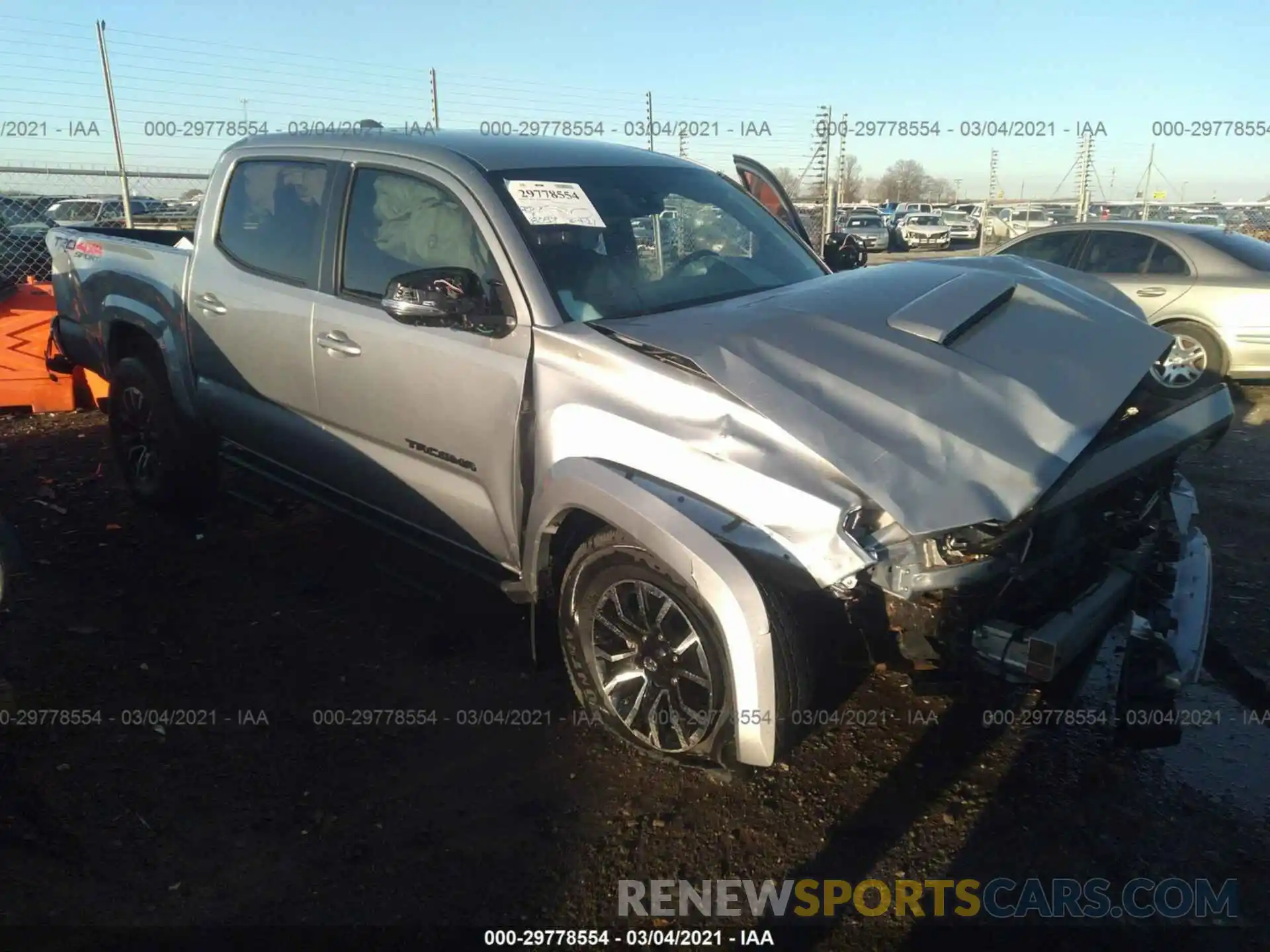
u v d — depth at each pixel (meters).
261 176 4.66
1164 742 3.39
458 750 3.50
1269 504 5.95
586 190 4.00
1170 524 3.71
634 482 3.08
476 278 3.60
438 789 3.29
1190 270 8.98
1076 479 3.02
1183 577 3.75
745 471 2.91
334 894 2.85
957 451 2.90
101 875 2.89
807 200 14.02
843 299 3.59
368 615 4.41
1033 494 2.83
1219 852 3.04
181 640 4.19
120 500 5.75
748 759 2.95
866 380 3.07
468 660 4.06
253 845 3.03
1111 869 2.97
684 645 3.11
